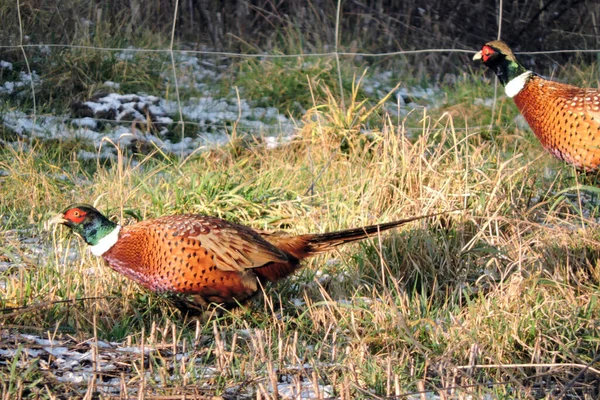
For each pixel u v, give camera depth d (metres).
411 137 20.64
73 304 10.88
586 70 26.20
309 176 16.48
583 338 10.55
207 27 27.66
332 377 9.34
